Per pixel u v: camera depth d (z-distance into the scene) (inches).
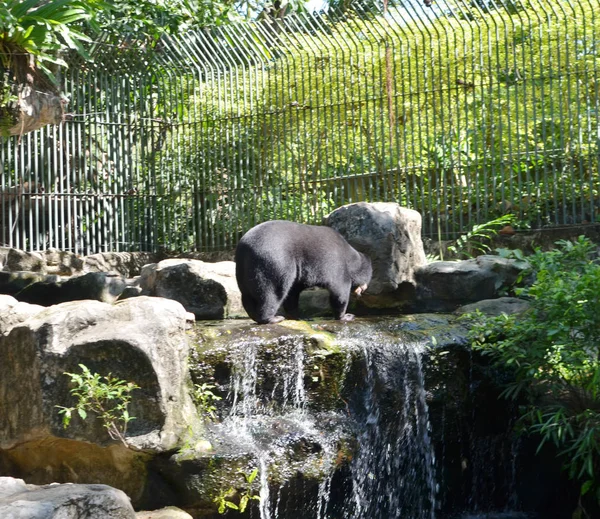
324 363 284.2
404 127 479.5
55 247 528.1
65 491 181.3
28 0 411.5
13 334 250.2
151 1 550.9
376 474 279.1
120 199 558.9
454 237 464.8
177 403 246.4
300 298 386.3
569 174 445.4
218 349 273.0
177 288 365.1
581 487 288.5
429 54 498.0
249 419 271.4
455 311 355.3
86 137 550.3
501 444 311.9
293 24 536.4
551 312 277.1
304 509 257.9
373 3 508.4
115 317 250.7
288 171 526.0
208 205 555.2
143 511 235.6
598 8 462.9
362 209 374.3
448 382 300.2
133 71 569.3
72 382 238.4
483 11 476.1
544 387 300.5
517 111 449.7
